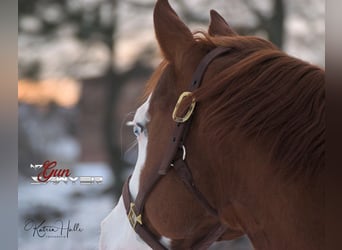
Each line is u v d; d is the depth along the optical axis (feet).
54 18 35.99
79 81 36.70
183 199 7.06
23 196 32.09
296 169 6.13
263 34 33.19
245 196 6.52
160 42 7.35
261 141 6.32
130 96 37.06
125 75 36.86
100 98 37.06
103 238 8.63
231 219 6.86
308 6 33.30
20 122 35.58
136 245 7.88
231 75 6.60
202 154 6.79
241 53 6.97
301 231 6.13
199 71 6.94
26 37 35.83
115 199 34.19
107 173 35.65
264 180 6.32
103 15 36.19
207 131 6.69
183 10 32.73
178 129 6.93
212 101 6.69
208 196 6.85
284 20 33.19
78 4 35.99
